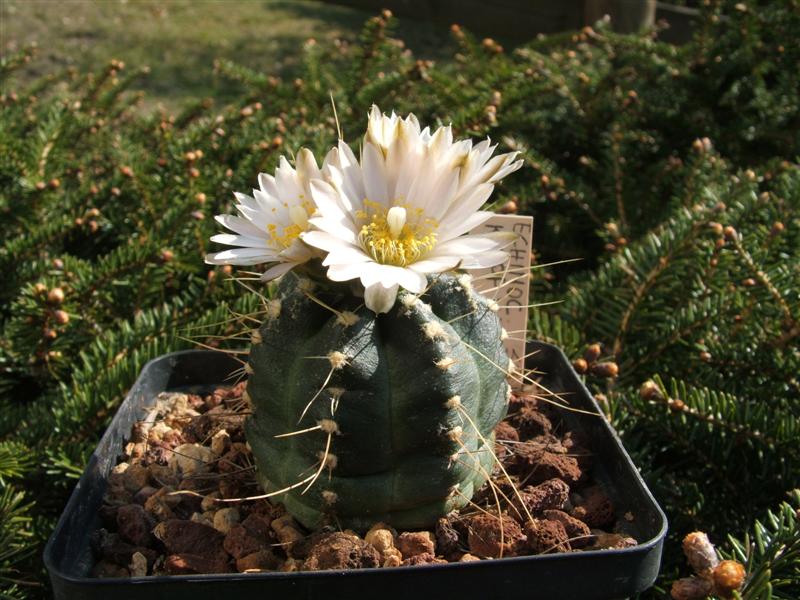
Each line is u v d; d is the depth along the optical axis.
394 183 0.14
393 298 0.13
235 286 0.25
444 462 0.14
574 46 0.49
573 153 0.39
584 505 0.16
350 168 0.14
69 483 0.20
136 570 0.14
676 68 0.38
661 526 0.14
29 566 0.18
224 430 0.18
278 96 0.38
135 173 0.29
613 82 0.39
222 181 0.30
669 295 0.25
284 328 0.14
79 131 0.36
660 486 0.19
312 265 0.13
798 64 0.36
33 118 0.38
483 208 0.23
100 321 0.25
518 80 0.35
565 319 0.25
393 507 0.14
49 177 0.31
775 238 0.24
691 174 0.30
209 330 0.22
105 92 0.43
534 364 0.20
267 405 0.14
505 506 0.16
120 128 0.43
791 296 0.22
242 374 0.18
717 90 0.37
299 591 0.13
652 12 0.48
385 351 0.14
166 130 0.36
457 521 0.15
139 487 0.17
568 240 0.34
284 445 0.14
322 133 0.30
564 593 0.13
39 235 0.27
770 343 0.22
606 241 0.31
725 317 0.23
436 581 0.13
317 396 0.13
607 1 0.48
